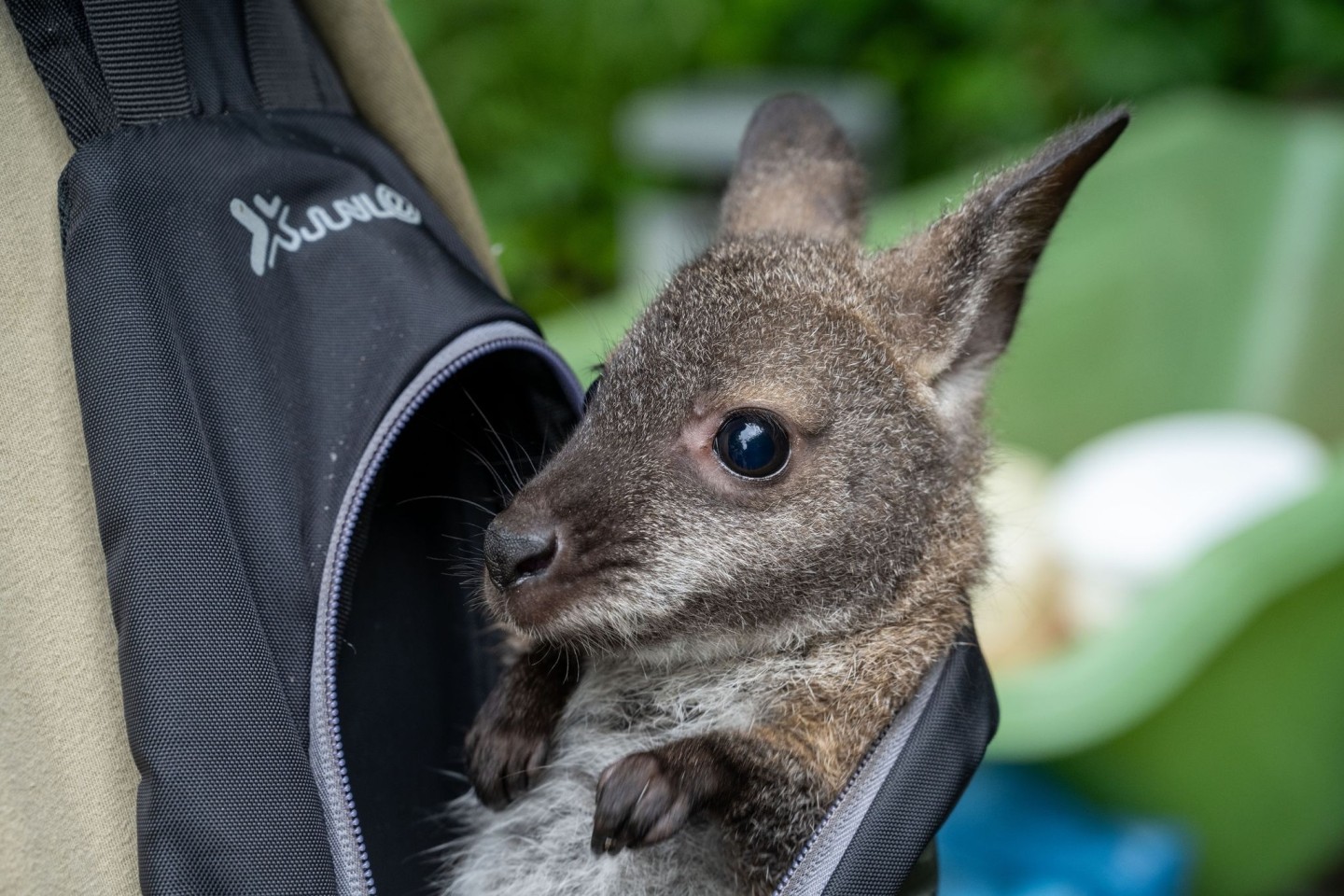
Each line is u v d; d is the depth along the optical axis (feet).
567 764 1.94
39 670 1.72
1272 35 4.64
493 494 1.93
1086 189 4.03
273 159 1.80
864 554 1.91
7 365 1.73
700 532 1.88
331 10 1.91
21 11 1.72
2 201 1.73
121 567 1.68
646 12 4.68
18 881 1.73
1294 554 2.70
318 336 1.79
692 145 4.33
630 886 1.91
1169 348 4.26
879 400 1.93
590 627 1.88
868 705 1.90
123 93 1.74
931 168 4.79
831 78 4.86
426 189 1.93
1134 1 4.69
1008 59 4.68
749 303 1.94
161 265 1.72
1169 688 2.64
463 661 1.94
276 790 1.68
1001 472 3.21
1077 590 3.27
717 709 1.92
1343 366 4.15
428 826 1.89
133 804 1.73
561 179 4.40
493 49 4.55
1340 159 4.13
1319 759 3.00
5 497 1.72
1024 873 2.77
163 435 1.69
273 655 1.71
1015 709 2.62
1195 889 2.90
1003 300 2.01
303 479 1.75
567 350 3.01
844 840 1.76
